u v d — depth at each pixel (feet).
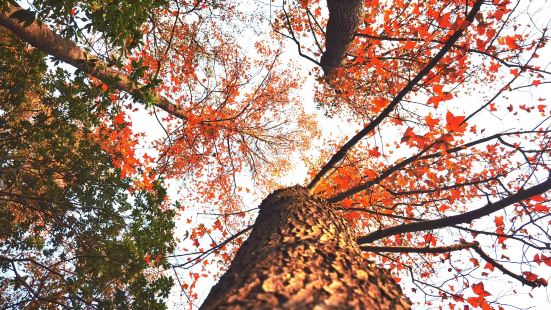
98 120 17.54
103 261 16.52
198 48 25.96
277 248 7.34
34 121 17.34
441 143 13.50
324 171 13.97
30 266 18.94
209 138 25.29
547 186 11.60
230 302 5.08
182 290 18.44
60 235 17.93
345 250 7.59
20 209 17.69
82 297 15.71
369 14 23.59
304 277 5.74
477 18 13.08
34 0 11.55
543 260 13.71
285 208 10.29
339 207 15.70
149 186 19.31
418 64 23.08
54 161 17.08
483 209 12.50
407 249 13.85
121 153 18.72
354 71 25.27
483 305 14.14
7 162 15.96
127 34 12.64
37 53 16.12
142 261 16.34
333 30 21.94
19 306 16.17
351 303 5.18
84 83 15.61
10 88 15.90
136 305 15.75
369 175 17.24
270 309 4.68
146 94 14.37
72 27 12.75
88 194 17.13
